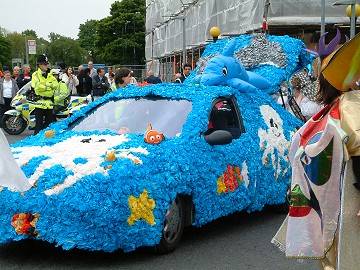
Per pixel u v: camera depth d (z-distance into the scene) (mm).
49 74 15477
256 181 6664
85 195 4953
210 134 6082
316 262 5570
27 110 17859
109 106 6902
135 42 80125
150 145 5715
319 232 3305
